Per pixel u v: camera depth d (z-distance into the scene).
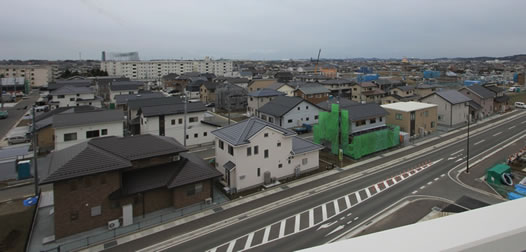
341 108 37.91
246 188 24.89
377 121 39.31
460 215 2.79
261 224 19.48
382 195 23.22
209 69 162.88
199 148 37.25
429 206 21.27
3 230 19.02
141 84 80.38
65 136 31.75
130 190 19.88
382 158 32.38
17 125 48.69
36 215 20.81
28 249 17.20
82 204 18.64
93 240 18.00
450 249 2.11
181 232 18.78
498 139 38.56
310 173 28.33
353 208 21.31
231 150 24.95
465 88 54.94
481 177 26.28
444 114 47.91
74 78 107.81
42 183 17.38
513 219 2.65
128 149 21.70
